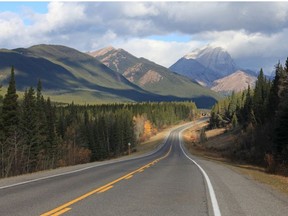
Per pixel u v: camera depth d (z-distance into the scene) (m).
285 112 42.06
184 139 156.12
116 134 114.94
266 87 88.56
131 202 10.86
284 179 21.52
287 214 9.37
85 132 99.62
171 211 9.58
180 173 21.95
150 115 192.38
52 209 9.66
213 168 27.86
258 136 56.12
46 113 75.50
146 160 43.91
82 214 9.02
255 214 9.29
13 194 12.34
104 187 14.35
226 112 162.75
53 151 70.06
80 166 28.52
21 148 50.03
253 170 29.47
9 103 55.75
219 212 9.48
